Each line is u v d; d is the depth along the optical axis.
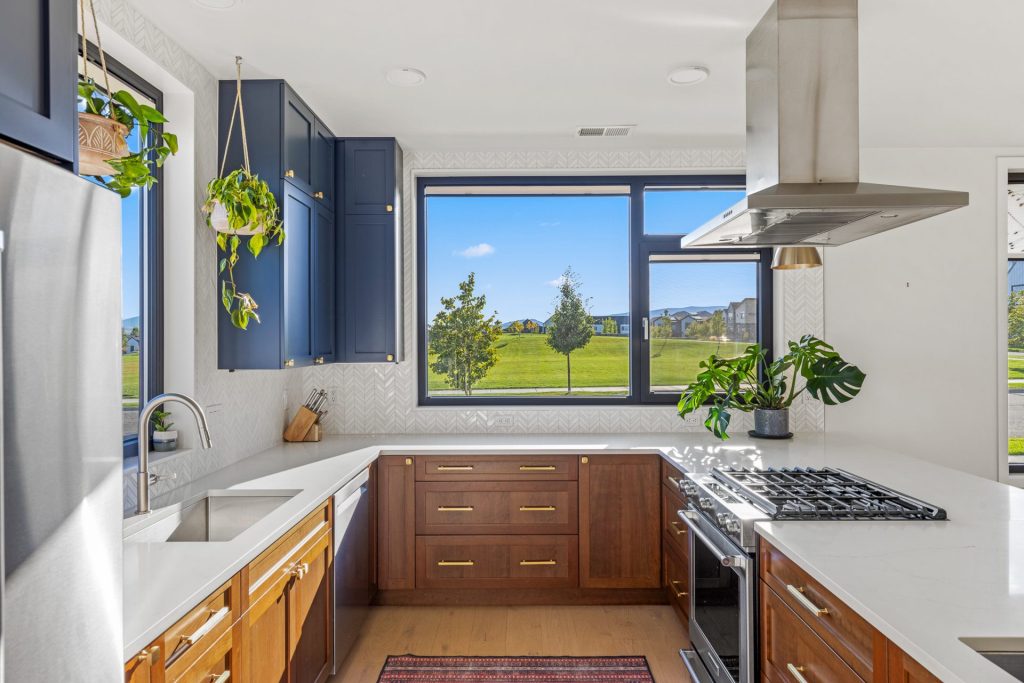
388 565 3.20
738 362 3.39
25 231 0.78
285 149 2.68
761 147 2.25
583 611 3.17
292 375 3.58
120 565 0.97
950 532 1.75
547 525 3.20
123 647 1.01
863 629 1.31
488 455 3.20
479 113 3.10
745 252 3.83
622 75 2.66
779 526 1.84
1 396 0.72
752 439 3.44
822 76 2.11
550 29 2.26
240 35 2.29
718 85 2.77
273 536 1.77
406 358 3.76
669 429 3.74
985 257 3.65
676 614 3.07
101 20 1.94
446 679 2.52
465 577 3.20
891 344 3.67
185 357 2.46
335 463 2.81
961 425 3.65
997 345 3.65
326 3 2.08
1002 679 0.97
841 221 2.18
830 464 2.74
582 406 3.79
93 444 0.91
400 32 2.28
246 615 1.63
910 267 3.67
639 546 3.19
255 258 2.65
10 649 0.75
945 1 2.05
